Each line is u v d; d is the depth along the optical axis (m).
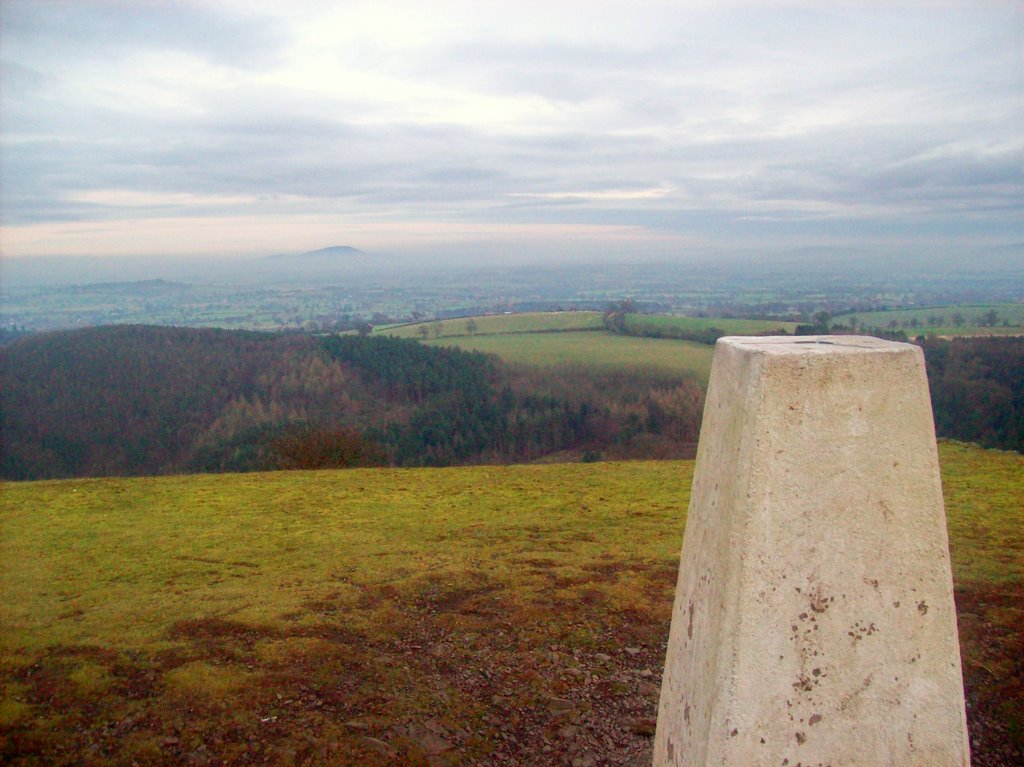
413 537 17.14
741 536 3.28
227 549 16.02
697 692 3.57
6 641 9.45
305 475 26.02
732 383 3.57
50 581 13.34
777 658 3.30
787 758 3.33
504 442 52.53
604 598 11.75
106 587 12.86
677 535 16.70
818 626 3.33
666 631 10.50
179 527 18.34
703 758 3.38
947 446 26.30
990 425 32.47
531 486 23.56
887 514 3.38
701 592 3.67
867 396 3.34
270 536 17.34
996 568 12.29
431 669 9.31
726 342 3.77
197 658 9.01
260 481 24.83
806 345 3.52
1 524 18.66
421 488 23.59
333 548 16.05
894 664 3.41
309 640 9.77
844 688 3.37
